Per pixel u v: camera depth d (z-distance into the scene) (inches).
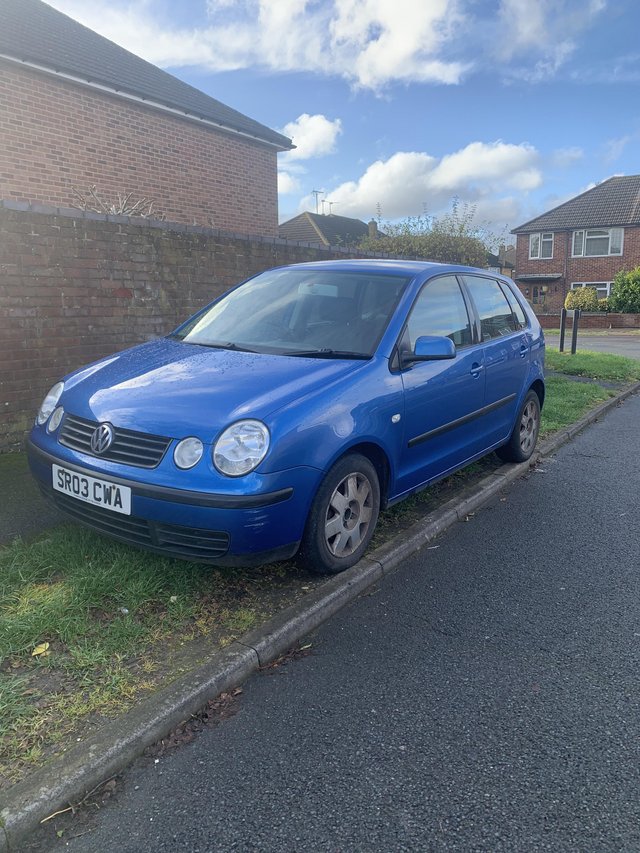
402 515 175.5
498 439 208.4
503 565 152.9
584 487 212.2
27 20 447.5
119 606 120.6
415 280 169.3
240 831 77.9
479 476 213.3
